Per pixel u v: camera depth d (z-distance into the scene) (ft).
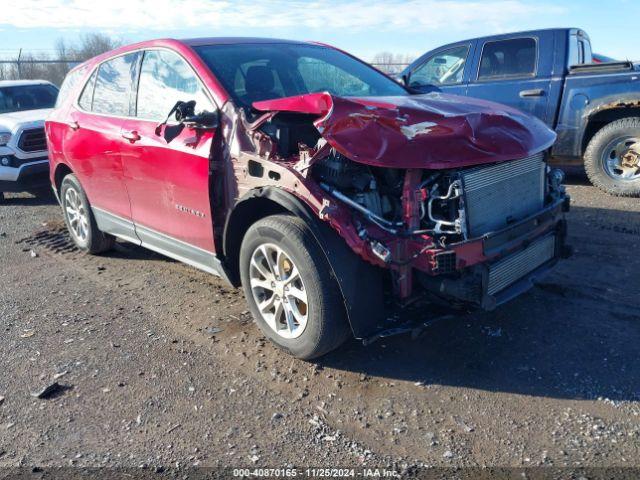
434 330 13.01
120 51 16.94
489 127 11.46
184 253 14.62
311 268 10.78
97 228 18.97
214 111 12.86
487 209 11.14
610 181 23.93
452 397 10.62
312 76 14.79
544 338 12.45
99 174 17.10
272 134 12.03
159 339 13.42
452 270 10.27
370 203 11.09
